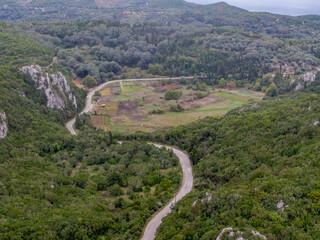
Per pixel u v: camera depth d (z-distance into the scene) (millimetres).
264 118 113562
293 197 54750
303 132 88375
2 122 105312
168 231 64375
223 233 50094
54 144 116938
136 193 91188
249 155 92688
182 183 98500
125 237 68500
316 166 65062
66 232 63344
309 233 46438
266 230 48969
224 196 64750
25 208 66750
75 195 84062
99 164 115625
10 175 80625
